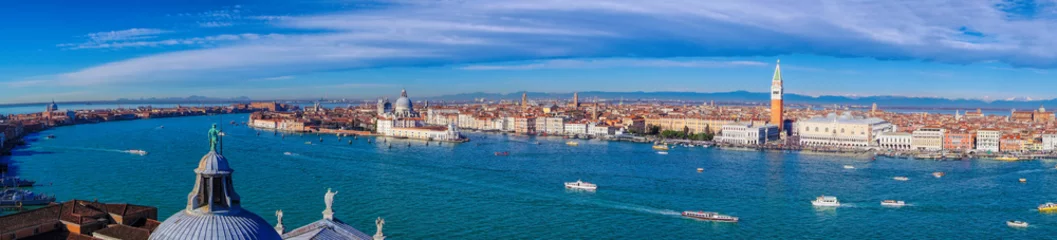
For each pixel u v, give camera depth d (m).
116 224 136.75
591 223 186.12
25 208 198.50
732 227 184.38
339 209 196.62
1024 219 197.88
